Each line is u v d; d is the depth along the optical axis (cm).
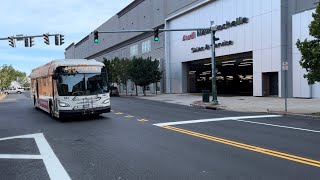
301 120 1731
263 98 3312
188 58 4947
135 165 819
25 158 936
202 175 721
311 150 955
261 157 874
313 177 690
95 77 1892
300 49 1919
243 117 1869
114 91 5509
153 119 1823
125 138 1220
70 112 1831
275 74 3453
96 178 719
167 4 5584
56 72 1844
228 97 3769
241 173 730
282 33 3266
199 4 4528
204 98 3116
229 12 3981
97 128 1524
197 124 1568
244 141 1107
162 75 5659
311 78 1889
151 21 6256
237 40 3847
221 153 929
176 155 916
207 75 5916
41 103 2489
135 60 5172
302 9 3139
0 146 1138
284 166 780
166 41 5575
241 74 5459
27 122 1881
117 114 2152
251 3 3625
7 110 2848
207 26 4431
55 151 1023
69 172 775
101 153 973
